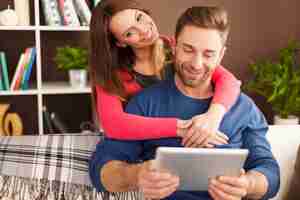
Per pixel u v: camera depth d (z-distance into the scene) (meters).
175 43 1.24
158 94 1.34
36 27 2.66
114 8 1.50
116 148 1.33
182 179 1.15
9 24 2.65
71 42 3.00
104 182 1.30
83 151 1.90
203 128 1.22
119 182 1.27
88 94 3.10
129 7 1.51
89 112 3.12
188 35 1.18
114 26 1.49
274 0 3.14
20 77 2.73
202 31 1.17
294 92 2.74
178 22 1.24
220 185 1.12
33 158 1.87
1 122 2.78
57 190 1.82
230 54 3.17
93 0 2.79
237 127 1.31
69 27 2.70
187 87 1.32
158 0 3.02
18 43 2.94
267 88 2.85
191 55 1.19
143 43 1.53
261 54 3.19
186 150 1.05
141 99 1.35
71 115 3.12
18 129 2.81
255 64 3.08
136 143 1.34
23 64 2.72
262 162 1.28
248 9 3.13
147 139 1.32
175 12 3.06
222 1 3.09
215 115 1.25
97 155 1.36
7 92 2.69
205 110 1.31
